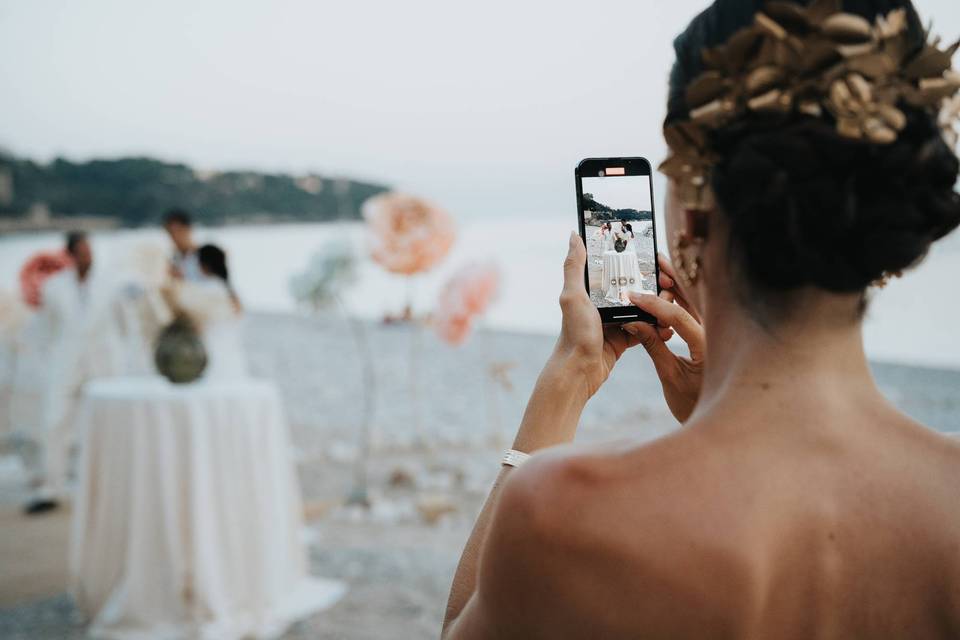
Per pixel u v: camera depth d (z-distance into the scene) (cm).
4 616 387
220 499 367
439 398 959
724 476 64
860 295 67
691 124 67
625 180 103
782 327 66
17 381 641
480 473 634
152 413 361
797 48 62
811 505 63
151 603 359
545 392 89
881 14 66
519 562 64
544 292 2175
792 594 63
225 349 478
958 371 930
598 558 62
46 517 560
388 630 362
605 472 65
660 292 103
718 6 70
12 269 2225
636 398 889
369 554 463
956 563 63
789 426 65
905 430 68
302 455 706
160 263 444
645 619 62
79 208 4800
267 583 374
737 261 67
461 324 563
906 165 62
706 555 62
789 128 63
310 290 544
